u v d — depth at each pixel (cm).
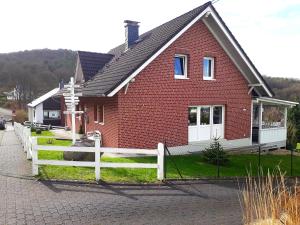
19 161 1164
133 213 696
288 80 6047
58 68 9412
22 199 746
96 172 941
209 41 1667
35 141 943
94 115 1772
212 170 1234
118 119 1382
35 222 616
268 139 2006
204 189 948
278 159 1620
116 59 1923
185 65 1596
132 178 988
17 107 7606
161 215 694
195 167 1264
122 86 1337
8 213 657
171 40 1443
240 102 1828
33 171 947
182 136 1573
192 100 1606
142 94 1434
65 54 10812
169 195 856
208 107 1723
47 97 4197
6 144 1769
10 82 8994
